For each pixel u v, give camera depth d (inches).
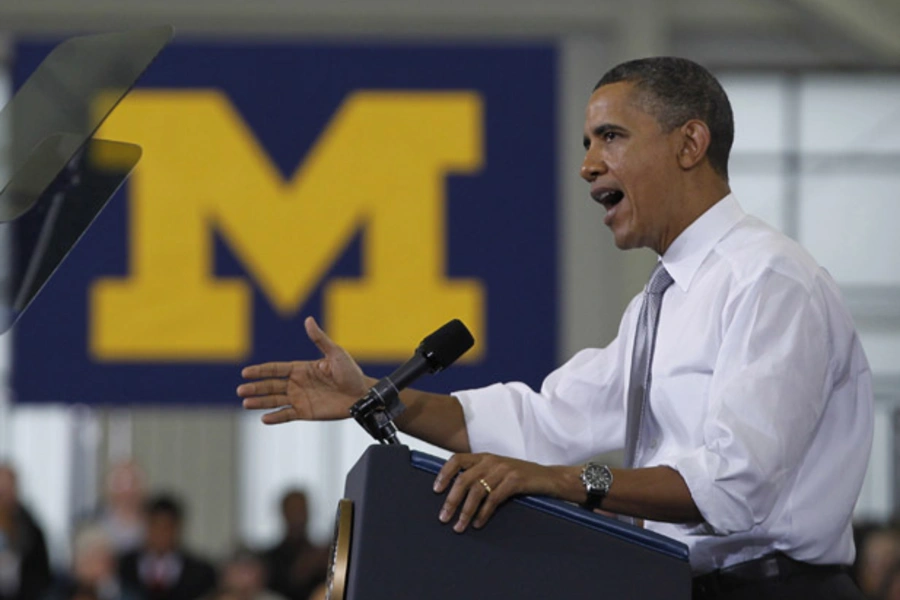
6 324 284.2
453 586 250.1
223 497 1378.0
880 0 1088.2
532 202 869.2
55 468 1376.7
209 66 880.3
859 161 1147.9
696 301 299.1
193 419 1389.0
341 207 868.0
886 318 1162.0
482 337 860.0
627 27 1067.3
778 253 290.4
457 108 876.0
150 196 865.5
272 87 880.3
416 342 857.5
